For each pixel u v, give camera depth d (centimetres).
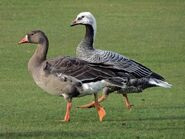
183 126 1547
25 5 4178
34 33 1655
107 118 1653
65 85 1573
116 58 1858
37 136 1424
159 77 1858
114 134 1449
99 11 4034
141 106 1834
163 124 1568
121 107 1825
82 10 4059
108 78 1581
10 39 3150
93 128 1514
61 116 1672
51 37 3244
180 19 3834
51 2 4288
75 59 1598
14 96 1983
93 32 1948
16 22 3662
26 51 2847
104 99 1802
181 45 3061
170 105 1844
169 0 4428
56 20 3744
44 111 1744
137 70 1830
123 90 1806
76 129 1502
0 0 4294
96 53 1888
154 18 3847
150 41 3161
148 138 1421
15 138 1405
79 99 1959
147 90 2098
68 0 4375
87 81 1573
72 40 3167
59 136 1423
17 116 1670
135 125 1552
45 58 1634
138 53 2867
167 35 3325
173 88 2141
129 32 3403
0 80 2252
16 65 2534
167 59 2725
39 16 3853
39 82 1606
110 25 3612
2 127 1526
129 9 4109
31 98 1948
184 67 2558
